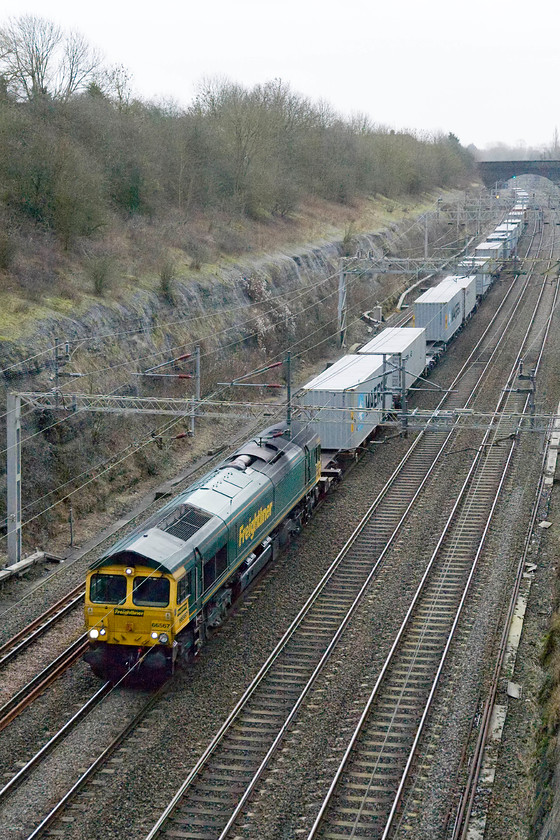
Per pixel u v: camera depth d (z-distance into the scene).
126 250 48.53
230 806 15.60
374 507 32.62
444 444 40.44
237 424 44.66
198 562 21.44
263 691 20.00
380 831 14.85
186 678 20.61
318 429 36.41
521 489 34.06
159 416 40.38
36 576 27.45
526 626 22.98
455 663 21.08
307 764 16.91
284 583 26.22
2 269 37.72
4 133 43.72
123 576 20.14
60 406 27.12
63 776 16.55
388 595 25.23
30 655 21.86
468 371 52.69
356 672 20.78
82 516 32.50
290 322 55.91
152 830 14.70
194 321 46.81
